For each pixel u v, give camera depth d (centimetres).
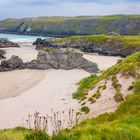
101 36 19262
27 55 14250
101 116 3034
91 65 9625
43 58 10000
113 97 3753
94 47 17538
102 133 1534
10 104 5138
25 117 4231
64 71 9469
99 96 4044
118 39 17925
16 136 1767
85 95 4528
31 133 1433
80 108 3969
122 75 4375
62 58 10050
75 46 18650
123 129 1528
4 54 14288
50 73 8969
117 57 15650
